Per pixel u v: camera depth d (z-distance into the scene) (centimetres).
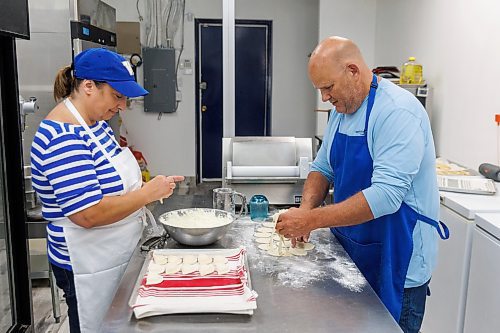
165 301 118
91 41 296
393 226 150
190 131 565
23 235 148
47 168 137
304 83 579
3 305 151
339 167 164
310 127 588
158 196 152
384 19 444
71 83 150
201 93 568
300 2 559
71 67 150
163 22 534
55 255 155
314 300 126
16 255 148
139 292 122
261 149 233
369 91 150
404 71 349
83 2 283
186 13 538
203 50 555
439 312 230
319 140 444
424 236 153
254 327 113
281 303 125
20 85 278
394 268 151
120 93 146
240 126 587
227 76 291
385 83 151
